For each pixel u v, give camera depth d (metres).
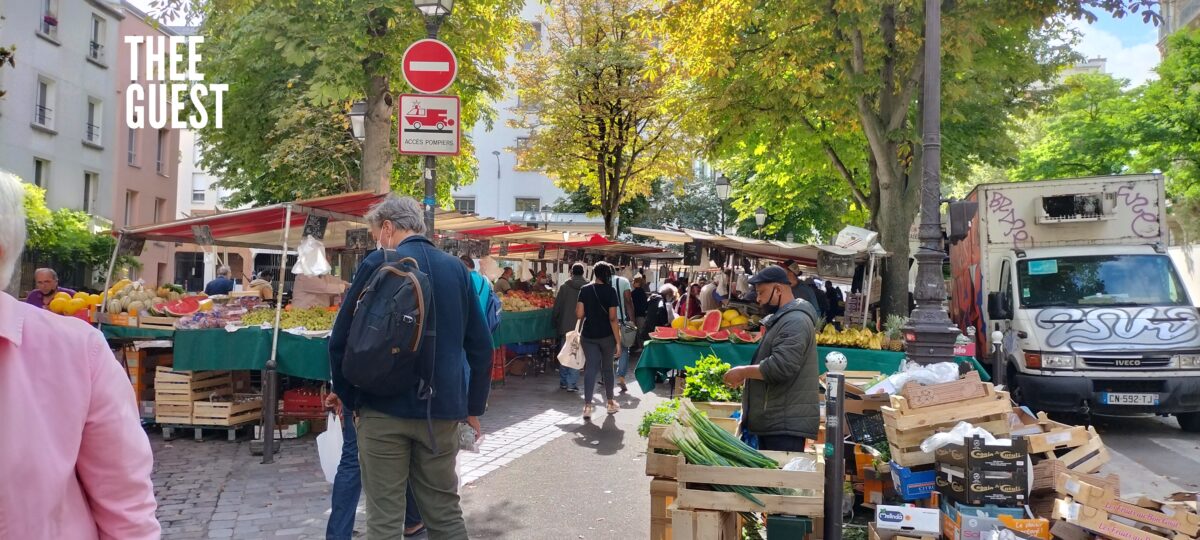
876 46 13.05
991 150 18.94
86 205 31.17
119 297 9.06
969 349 9.95
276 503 6.28
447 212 13.20
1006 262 11.82
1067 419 11.57
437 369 3.78
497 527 5.83
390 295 3.61
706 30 14.62
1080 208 11.96
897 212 14.03
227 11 13.91
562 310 13.21
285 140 20.30
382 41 13.77
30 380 1.59
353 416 4.90
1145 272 11.19
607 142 25.44
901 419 5.00
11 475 1.53
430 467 3.82
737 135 16.05
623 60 24.33
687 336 10.33
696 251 13.77
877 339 10.20
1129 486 7.72
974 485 4.59
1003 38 14.70
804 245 11.76
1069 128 27.33
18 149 26.72
